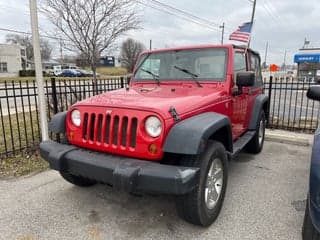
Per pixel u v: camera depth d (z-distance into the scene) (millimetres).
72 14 8484
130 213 3227
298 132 7023
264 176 4328
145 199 3549
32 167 4531
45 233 2846
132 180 2402
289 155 5434
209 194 2902
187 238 2775
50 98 7172
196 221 2820
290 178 4250
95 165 2637
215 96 3311
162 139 2506
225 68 3654
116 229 2920
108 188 3842
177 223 3029
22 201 3479
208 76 3709
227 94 3553
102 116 2793
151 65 4102
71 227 2947
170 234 2838
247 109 4637
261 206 3377
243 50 4270
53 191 3754
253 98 4969
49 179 4133
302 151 5719
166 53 4051
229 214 3199
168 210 3299
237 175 4371
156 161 2584
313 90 3227
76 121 3018
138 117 2582
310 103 14211
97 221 3064
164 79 3914
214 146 2906
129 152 2646
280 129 7312
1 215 3162
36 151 5129
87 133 2906
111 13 9031
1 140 5789
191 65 3844
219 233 2850
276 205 3400
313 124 7820
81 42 8914
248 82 3496
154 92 3422
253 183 4055
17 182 4020
